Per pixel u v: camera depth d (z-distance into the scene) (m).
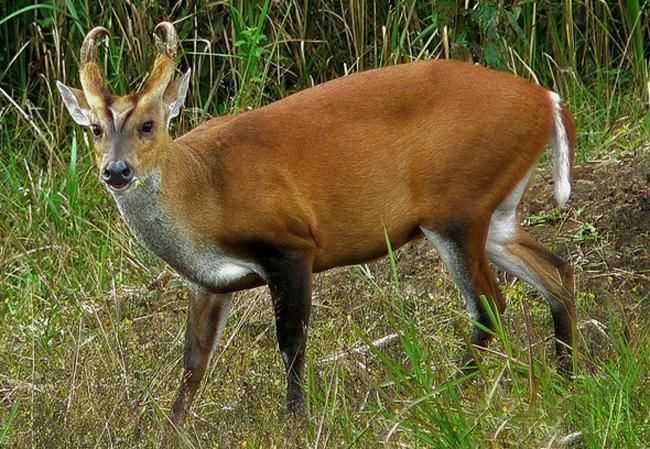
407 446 8.78
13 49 15.44
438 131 10.39
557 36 15.10
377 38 15.16
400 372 9.43
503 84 10.56
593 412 8.70
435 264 12.43
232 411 9.98
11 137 15.01
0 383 10.80
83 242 13.15
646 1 15.45
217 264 10.03
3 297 12.75
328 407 9.59
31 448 9.62
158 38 9.85
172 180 9.77
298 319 10.09
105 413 9.90
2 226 13.63
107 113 9.56
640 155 13.43
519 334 10.87
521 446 8.54
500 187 10.59
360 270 12.29
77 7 15.02
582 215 12.80
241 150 10.03
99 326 11.24
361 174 10.27
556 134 10.80
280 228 9.99
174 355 11.04
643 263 12.21
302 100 10.37
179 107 9.83
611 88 15.12
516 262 10.85
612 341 10.08
